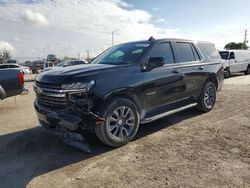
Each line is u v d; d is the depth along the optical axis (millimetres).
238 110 6758
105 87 4215
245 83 13281
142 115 4855
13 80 6980
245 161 3775
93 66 4656
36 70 38531
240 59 18234
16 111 7648
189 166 3689
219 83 6949
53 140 4938
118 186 3268
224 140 4613
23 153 4426
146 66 4875
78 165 3896
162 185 3234
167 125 5625
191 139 4730
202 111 6555
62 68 4762
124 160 3982
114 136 4371
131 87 4531
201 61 6344
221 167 3619
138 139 4840
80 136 4109
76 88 4023
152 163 3838
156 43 5270
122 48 5547
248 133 4930
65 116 4070
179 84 5582
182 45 5953
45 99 4430
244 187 3109
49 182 3461
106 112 4211
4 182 3506
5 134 5445
